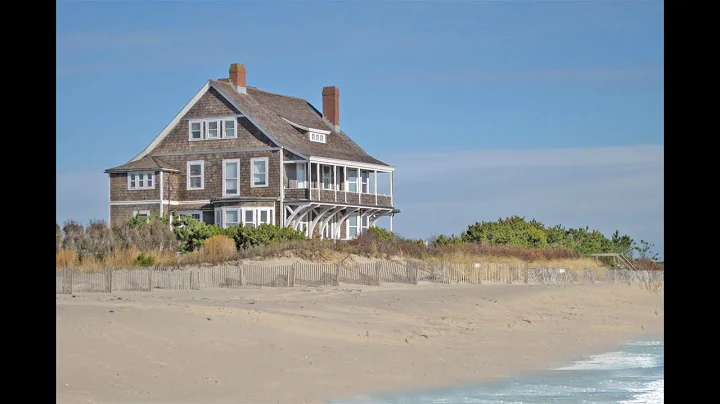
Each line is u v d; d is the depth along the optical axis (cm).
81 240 4547
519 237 6303
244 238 5062
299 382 1922
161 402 1652
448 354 2397
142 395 1692
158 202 5972
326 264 4447
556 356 2509
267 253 4550
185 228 5131
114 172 6075
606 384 2067
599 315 3612
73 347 1961
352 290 3900
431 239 5906
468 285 4453
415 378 2058
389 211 6906
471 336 2764
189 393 1744
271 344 2262
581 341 2841
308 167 5978
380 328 2712
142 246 4712
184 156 6144
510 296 3875
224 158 6066
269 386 1866
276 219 5928
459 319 3136
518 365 2317
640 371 2266
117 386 1745
